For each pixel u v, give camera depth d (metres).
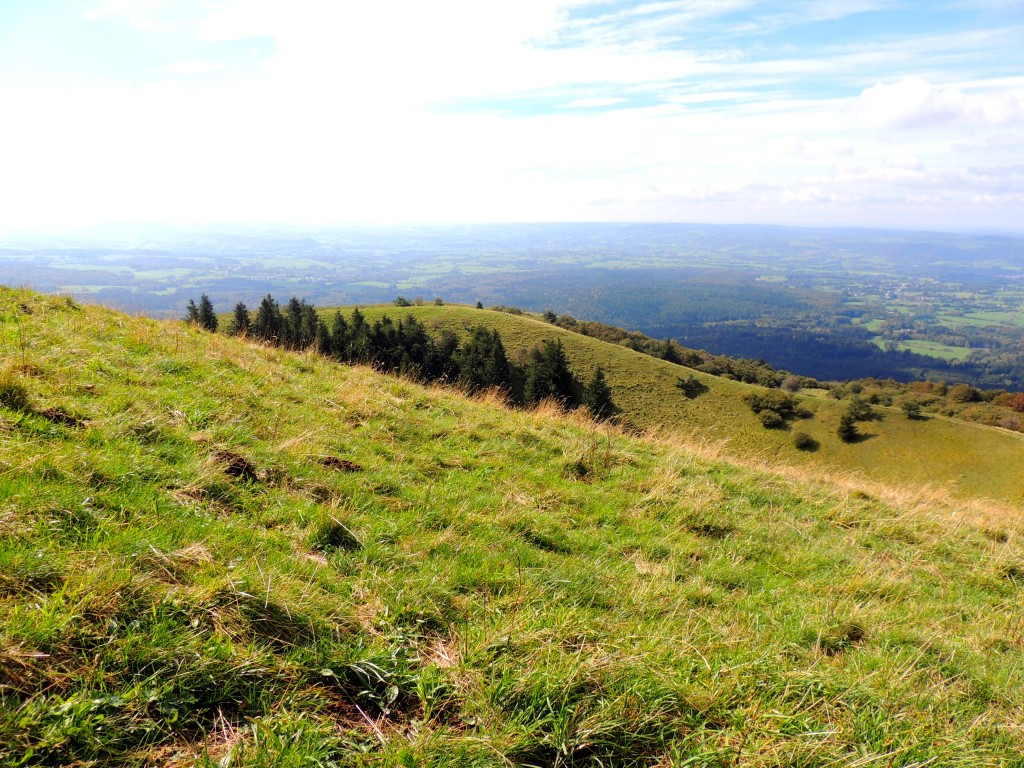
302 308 64.44
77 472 3.85
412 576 3.90
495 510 5.61
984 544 7.99
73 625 2.51
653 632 3.78
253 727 2.39
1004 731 3.32
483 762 2.45
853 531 7.68
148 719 2.32
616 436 10.39
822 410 60.44
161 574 3.09
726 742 2.77
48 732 2.12
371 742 2.52
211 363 8.04
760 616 4.53
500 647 3.22
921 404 77.31
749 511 7.54
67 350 6.70
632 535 5.99
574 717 2.71
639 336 97.25
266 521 4.25
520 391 51.22
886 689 3.50
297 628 3.04
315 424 6.74
